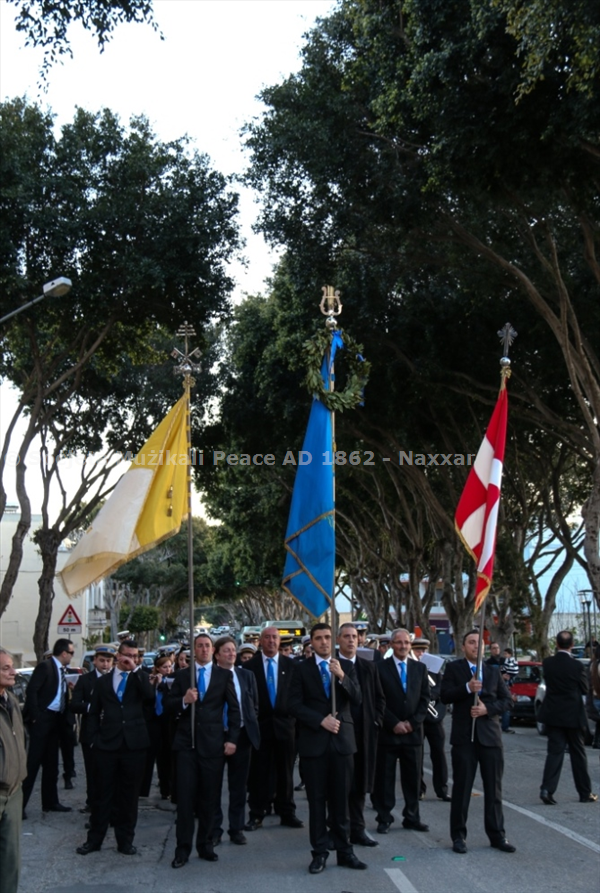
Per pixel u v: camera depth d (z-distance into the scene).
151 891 8.13
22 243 23.02
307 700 8.94
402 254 23.97
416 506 40.06
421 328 26.19
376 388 28.64
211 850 9.35
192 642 9.62
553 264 20.20
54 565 29.09
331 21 20.64
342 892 7.88
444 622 81.44
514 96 15.94
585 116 15.07
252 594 91.81
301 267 23.48
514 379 26.25
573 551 33.00
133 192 23.06
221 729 9.45
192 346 27.31
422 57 16.31
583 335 24.03
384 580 54.56
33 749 12.23
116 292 23.77
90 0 13.81
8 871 6.45
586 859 8.98
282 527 47.22
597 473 20.56
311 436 10.23
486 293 24.42
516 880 8.19
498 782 9.41
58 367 29.30
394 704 10.54
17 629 55.47
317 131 20.33
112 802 10.69
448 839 9.99
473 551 10.21
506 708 9.47
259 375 29.56
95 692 9.91
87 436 31.62
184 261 23.53
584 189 17.86
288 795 11.20
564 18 13.75
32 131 23.61
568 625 53.66
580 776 12.16
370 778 9.68
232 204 24.20
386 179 19.92
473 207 20.47
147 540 10.19
